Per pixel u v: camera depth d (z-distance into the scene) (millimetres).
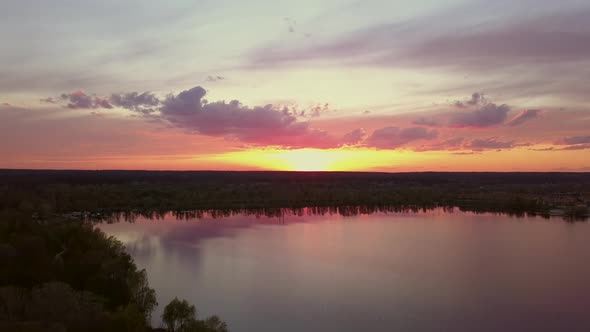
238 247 126250
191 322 54562
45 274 59312
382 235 148750
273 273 98000
